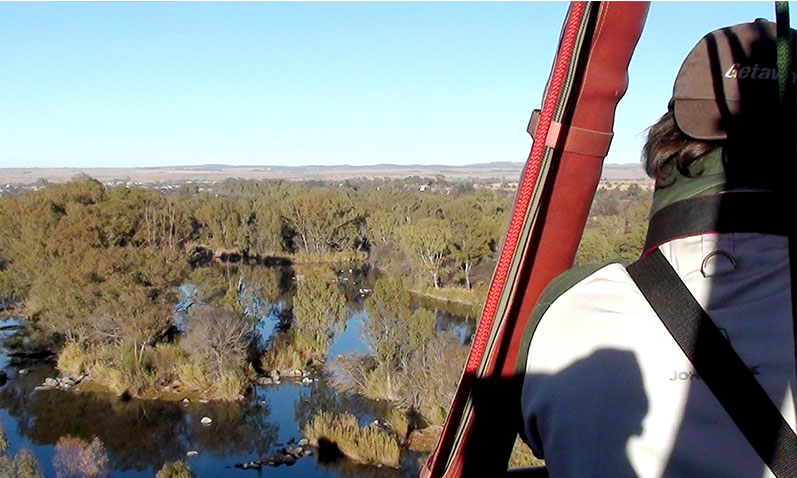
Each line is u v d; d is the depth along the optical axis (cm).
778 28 89
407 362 2650
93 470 2188
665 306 107
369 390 2694
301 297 3294
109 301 3103
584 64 116
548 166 119
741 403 99
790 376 100
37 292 3472
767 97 108
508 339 124
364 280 5116
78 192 4681
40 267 3991
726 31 115
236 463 2252
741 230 107
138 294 3092
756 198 108
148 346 3072
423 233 4419
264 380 2956
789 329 102
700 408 101
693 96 112
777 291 104
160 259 3309
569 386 107
